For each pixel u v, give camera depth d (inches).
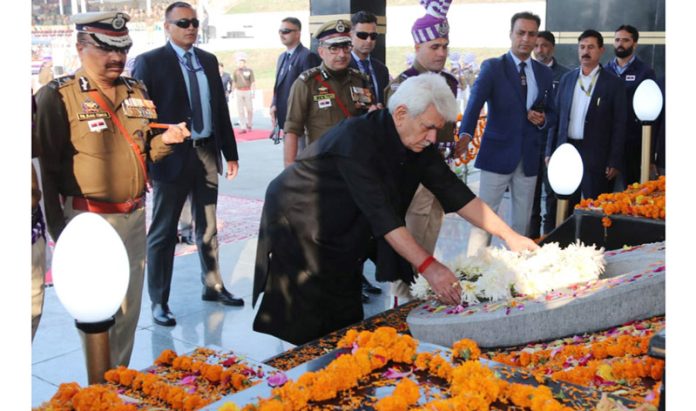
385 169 97.1
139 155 126.7
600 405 57.4
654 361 69.2
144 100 130.0
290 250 107.0
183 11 174.9
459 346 68.6
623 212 126.3
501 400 59.6
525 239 105.3
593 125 216.1
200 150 182.2
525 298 87.0
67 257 61.6
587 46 213.2
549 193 243.3
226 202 333.1
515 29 187.0
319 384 60.6
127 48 123.5
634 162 244.7
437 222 156.3
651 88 152.2
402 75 160.4
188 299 195.6
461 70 449.7
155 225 177.2
